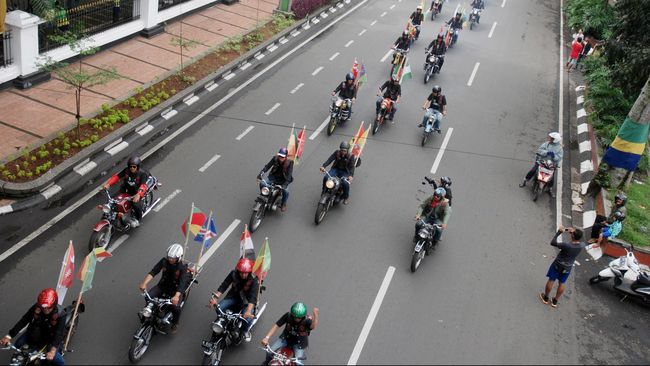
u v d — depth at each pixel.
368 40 25.47
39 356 8.19
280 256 11.94
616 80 19.52
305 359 8.98
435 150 17.17
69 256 9.17
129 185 11.77
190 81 18.66
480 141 18.12
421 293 11.59
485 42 27.50
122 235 11.90
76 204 12.77
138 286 10.73
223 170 14.65
